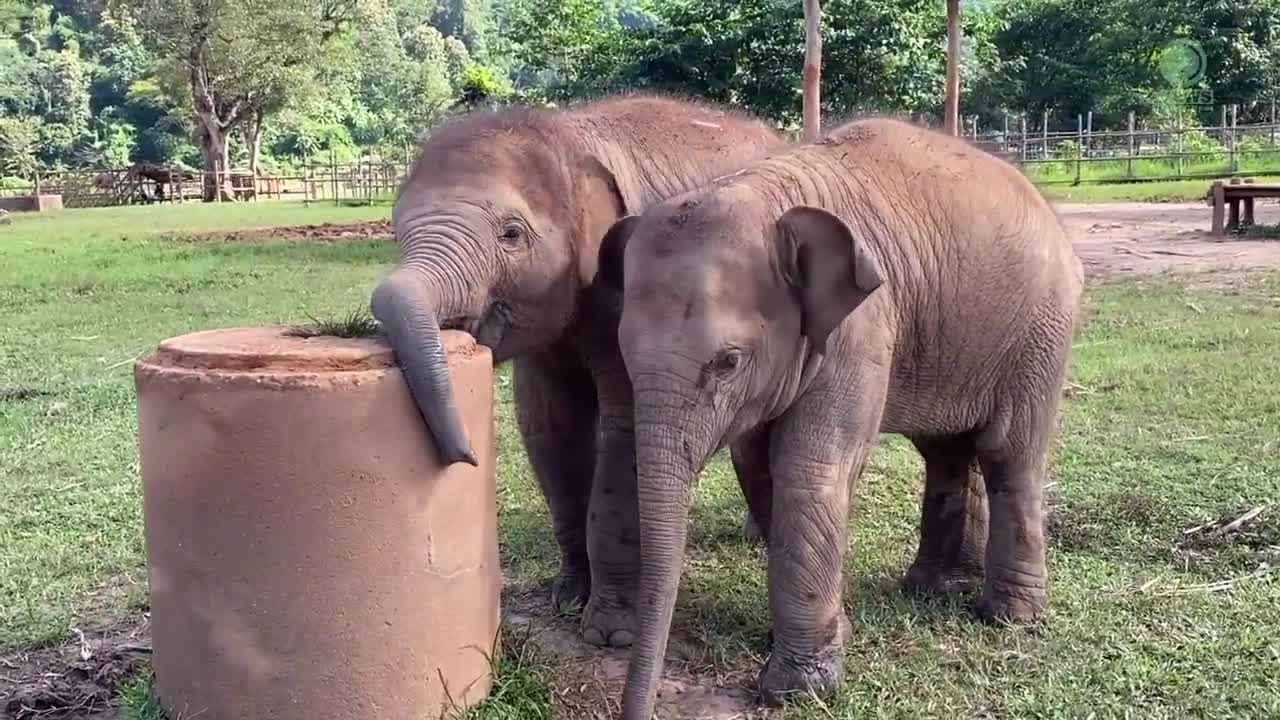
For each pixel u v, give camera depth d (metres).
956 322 3.83
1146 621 4.02
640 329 3.09
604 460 4.04
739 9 19.50
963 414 4.01
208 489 3.01
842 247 3.16
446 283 3.62
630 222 3.44
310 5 45.91
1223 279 11.75
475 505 3.30
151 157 79.88
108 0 46.69
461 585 3.28
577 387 4.38
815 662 3.53
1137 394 7.09
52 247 18.73
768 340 3.19
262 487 2.98
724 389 3.10
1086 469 5.72
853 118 4.24
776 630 3.58
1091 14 44.03
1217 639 3.84
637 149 4.35
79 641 4.07
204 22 44.22
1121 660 3.72
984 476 4.18
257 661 3.06
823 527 3.48
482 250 3.73
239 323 10.00
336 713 3.09
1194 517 5.03
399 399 3.05
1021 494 4.07
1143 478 5.54
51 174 47.81
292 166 71.31
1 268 14.92
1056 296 4.04
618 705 3.53
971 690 3.57
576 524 4.43
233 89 46.91
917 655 3.83
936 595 4.36
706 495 5.61
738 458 4.21
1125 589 4.32
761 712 3.51
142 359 3.17
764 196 3.37
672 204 3.24
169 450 3.04
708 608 4.27
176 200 46.84
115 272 14.16
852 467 3.54
